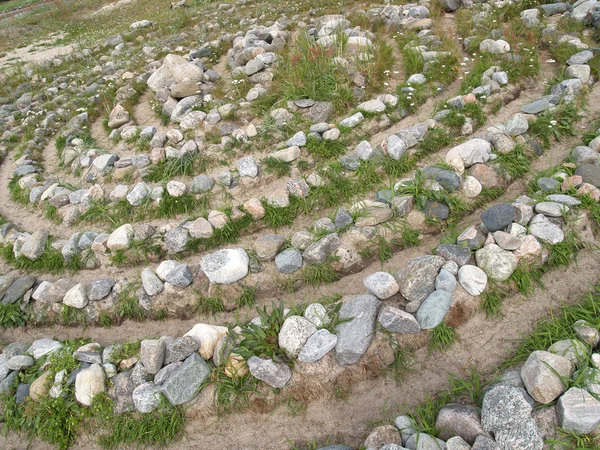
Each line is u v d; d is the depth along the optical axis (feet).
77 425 13.01
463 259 13.93
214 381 12.97
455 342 12.94
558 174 15.99
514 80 21.30
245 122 22.45
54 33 51.47
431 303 12.96
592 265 13.78
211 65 28.89
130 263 17.88
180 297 16.07
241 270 15.81
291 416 12.39
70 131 25.96
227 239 17.65
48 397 13.51
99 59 38.91
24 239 19.58
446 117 19.65
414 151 18.85
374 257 15.96
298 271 15.90
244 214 18.02
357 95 22.29
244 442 12.15
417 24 27.76
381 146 18.92
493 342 12.73
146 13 51.67
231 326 14.38
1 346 16.22
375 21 29.27
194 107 23.77
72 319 16.60
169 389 12.51
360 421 12.00
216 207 19.20
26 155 25.32
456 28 27.37
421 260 14.01
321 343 12.62
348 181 18.34
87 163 22.86
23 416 13.42
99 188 20.71
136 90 28.43
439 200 16.34
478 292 13.33
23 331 16.94
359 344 12.52
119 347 14.43
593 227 14.43
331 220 16.75
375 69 23.34
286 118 21.57
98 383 13.32
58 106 30.71
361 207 16.87
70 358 14.21
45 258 18.74
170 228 18.30
